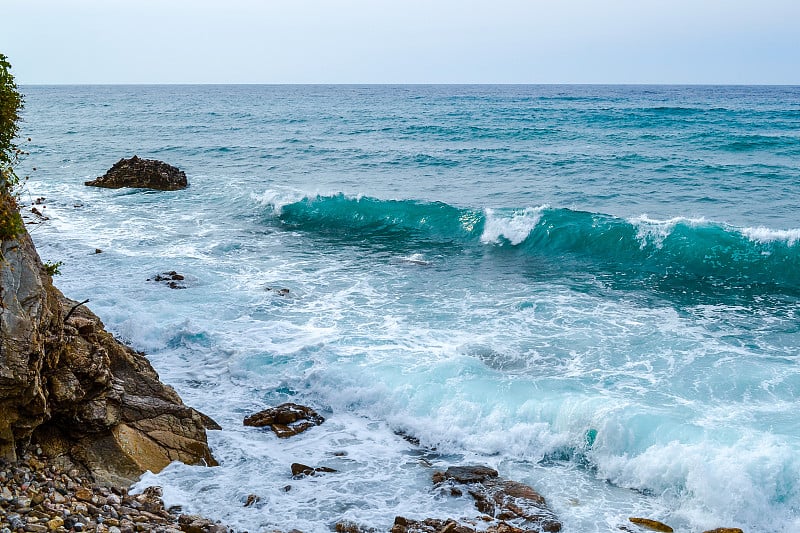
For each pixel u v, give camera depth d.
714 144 49.47
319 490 10.18
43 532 7.73
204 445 10.92
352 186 35.22
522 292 18.98
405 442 11.91
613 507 9.98
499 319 16.78
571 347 14.96
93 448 9.97
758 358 14.15
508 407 12.20
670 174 37.06
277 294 18.52
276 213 29.19
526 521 9.38
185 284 19.20
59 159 45.25
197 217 28.52
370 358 14.34
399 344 15.14
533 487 10.48
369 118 80.62
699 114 77.44
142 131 64.94
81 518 8.20
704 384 13.00
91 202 31.17
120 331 15.62
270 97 156.62
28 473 8.89
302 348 14.83
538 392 12.62
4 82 10.52
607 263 21.98
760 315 16.89
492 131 61.75
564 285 19.64
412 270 21.27
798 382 12.98
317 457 11.24
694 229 21.78
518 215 25.03
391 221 27.30
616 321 16.56
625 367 13.88
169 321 16.28
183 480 10.19
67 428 9.92
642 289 19.20
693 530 9.42
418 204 27.09
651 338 15.40
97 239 24.30
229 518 9.30
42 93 197.00
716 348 14.74
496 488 10.24
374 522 9.30
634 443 11.03
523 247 24.06
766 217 26.92
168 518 9.02
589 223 23.69
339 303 18.05
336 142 55.41
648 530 9.33
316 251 23.59
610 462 10.95
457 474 10.56
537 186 34.81
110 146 52.00
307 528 9.15
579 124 67.69
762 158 42.44
